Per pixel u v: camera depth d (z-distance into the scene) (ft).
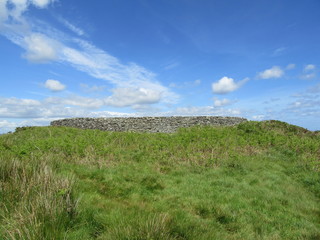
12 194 18.48
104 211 18.86
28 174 22.91
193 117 82.99
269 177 33.50
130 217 17.20
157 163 37.60
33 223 14.07
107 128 78.95
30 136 60.18
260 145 50.42
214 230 17.37
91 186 25.86
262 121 71.31
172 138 55.72
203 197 25.38
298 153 45.68
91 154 39.96
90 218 17.33
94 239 14.96
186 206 23.04
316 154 45.09
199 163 38.17
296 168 37.70
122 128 77.77
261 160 41.22
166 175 32.48
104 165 34.78
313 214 23.95
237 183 30.27
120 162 37.24
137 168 34.45
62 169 30.66
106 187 26.55
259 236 18.66
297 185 31.60
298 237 18.83
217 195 26.02
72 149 41.47
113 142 51.55
